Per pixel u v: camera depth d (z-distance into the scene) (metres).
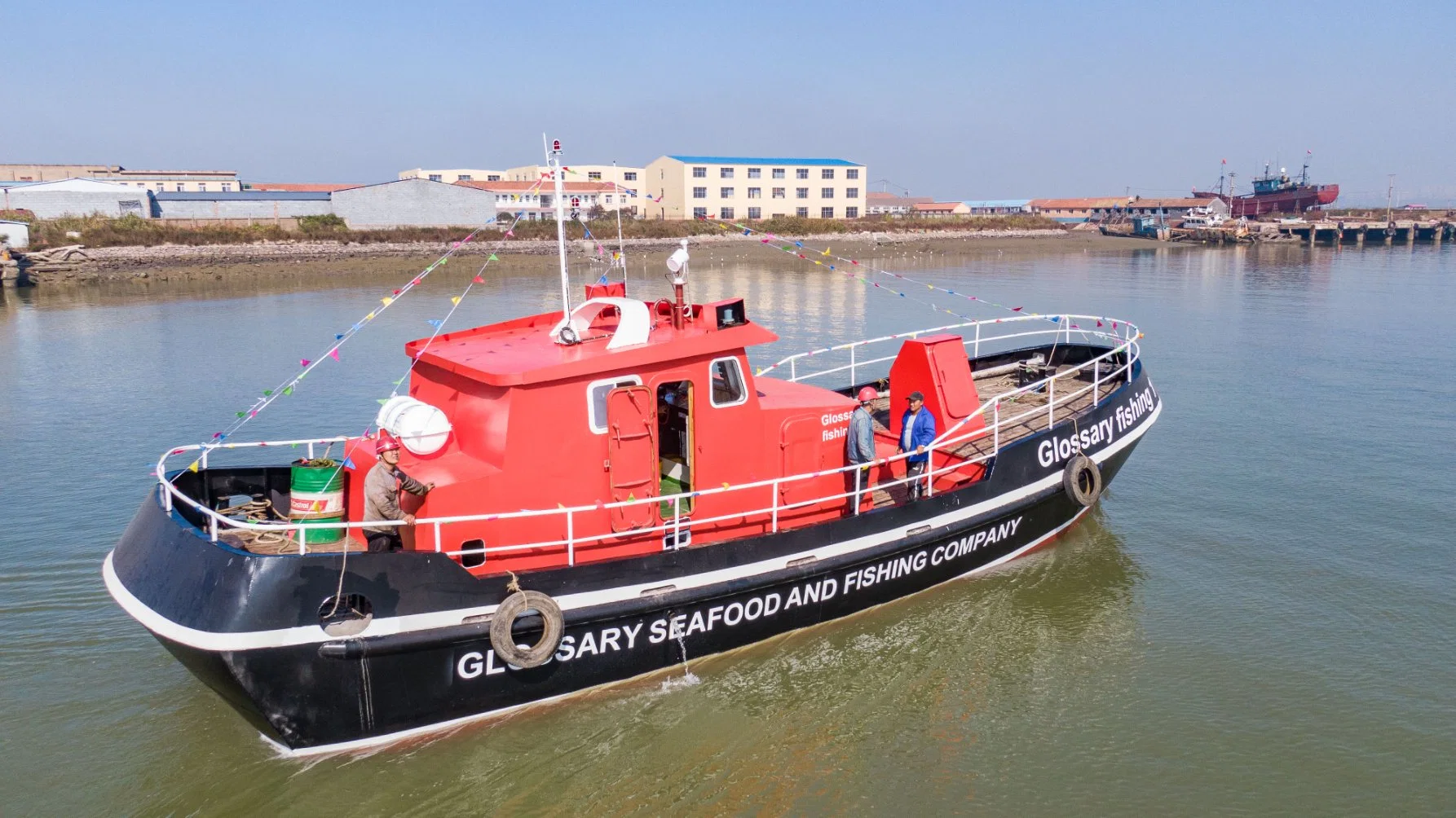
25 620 9.73
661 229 73.31
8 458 15.44
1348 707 8.45
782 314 31.95
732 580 8.52
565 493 7.84
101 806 7.15
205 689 8.62
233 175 99.31
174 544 7.20
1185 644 9.59
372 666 7.21
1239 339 26.53
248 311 34.69
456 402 8.18
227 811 7.14
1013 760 7.86
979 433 10.21
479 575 7.54
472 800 7.35
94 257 51.38
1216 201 110.12
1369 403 18.69
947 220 94.44
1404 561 11.35
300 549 7.21
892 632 9.86
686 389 8.35
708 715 8.42
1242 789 7.43
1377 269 53.72
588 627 7.91
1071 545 11.83
